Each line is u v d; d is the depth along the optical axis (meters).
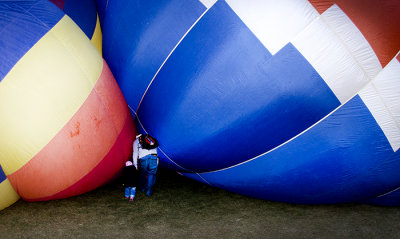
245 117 4.68
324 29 4.33
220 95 4.70
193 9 4.84
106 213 5.01
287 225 4.83
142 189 5.81
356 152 4.58
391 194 5.21
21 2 4.71
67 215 4.88
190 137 5.10
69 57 4.75
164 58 5.11
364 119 4.45
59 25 4.90
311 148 4.64
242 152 4.95
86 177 5.03
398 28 4.48
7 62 4.34
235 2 4.55
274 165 4.90
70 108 4.62
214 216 5.06
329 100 4.42
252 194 5.48
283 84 4.44
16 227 4.47
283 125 4.60
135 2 5.55
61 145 4.61
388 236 4.57
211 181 5.69
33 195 4.93
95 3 7.44
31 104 4.39
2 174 4.64
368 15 4.45
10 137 4.40
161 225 4.74
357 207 5.44
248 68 4.50
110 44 6.02
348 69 4.34
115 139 5.23
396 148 4.55
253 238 4.47
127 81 5.71
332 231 4.69
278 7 4.39
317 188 4.95
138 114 5.79
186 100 4.94
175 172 6.84
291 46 4.35
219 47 4.62
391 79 4.38
